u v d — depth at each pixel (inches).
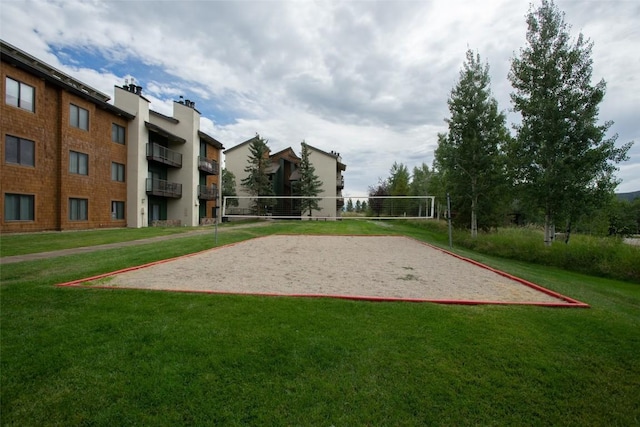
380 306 176.2
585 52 478.9
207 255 383.9
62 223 656.4
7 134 553.3
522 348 129.9
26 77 583.5
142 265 296.4
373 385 106.6
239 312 163.8
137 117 872.3
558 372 115.6
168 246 434.9
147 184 914.1
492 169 625.6
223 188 1533.0
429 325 149.9
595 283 335.6
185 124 1079.6
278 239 622.2
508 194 601.6
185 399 99.1
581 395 104.9
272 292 207.3
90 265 283.3
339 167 1895.9
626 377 114.4
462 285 239.9
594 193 453.7
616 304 203.5
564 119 473.4
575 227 721.6
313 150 1648.6
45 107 624.4
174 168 1076.5
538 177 480.4
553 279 299.3
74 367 114.3
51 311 164.6
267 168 1571.1
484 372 114.3
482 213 668.1
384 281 251.0
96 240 507.5
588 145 461.7
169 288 214.1
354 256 397.7
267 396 101.0
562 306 182.9
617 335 144.8
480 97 645.9
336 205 1642.5
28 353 123.0
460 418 93.9
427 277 270.4
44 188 623.8
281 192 1696.6
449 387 106.3
